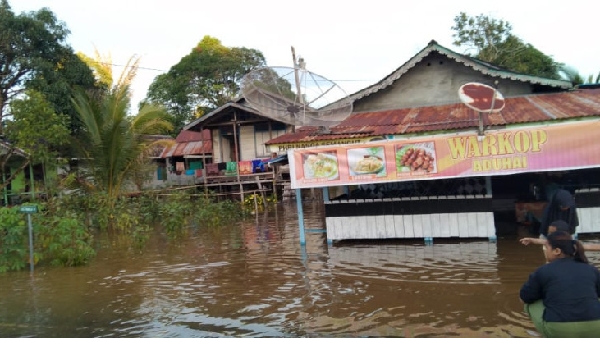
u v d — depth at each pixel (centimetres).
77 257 1059
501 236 1089
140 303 767
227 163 2358
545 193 1177
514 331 563
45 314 725
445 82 1415
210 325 650
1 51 2125
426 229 1067
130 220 1567
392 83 1412
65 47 2280
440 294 716
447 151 976
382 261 941
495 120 980
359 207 1111
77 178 1883
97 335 630
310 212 1925
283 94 1016
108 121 1773
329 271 897
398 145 1004
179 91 3575
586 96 1175
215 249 1207
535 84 1332
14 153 1948
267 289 807
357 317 643
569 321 399
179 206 1617
